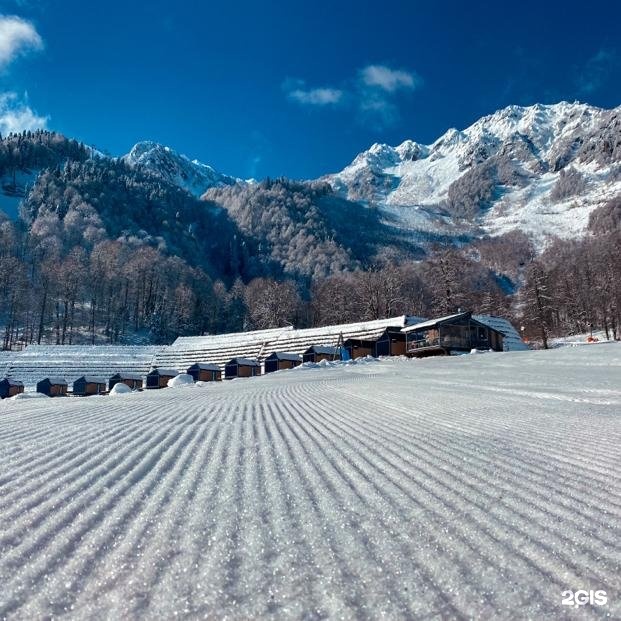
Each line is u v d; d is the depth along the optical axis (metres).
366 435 4.96
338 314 80.81
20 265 95.12
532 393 9.77
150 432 5.28
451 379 14.88
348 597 1.68
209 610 1.59
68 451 4.18
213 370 47.19
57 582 1.78
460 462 3.67
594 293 81.31
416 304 91.19
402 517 2.46
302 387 13.89
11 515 2.49
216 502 2.72
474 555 2.01
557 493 2.85
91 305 98.06
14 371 52.34
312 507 2.62
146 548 2.08
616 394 9.12
